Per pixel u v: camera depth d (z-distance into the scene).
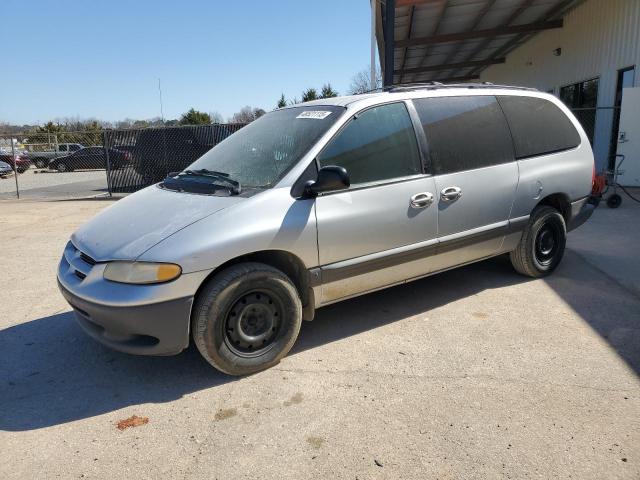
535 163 4.78
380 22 14.15
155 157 14.12
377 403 3.05
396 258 3.92
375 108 3.90
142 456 2.67
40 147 29.62
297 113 4.16
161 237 3.14
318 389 3.23
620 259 5.77
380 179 3.81
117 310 3.02
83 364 3.72
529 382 3.21
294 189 3.45
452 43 18.81
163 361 3.70
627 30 11.88
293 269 3.60
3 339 4.20
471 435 2.71
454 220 4.22
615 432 2.69
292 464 2.55
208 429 2.87
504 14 14.66
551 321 4.11
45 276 5.99
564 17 15.49
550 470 2.43
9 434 2.90
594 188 8.77
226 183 3.60
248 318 3.37
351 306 4.57
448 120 4.26
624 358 3.46
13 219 10.40
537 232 4.91
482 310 4.39
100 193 15.34
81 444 2.79
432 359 3.56
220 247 3.14
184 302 3.08
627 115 10.89
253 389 3.27
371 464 2.53
